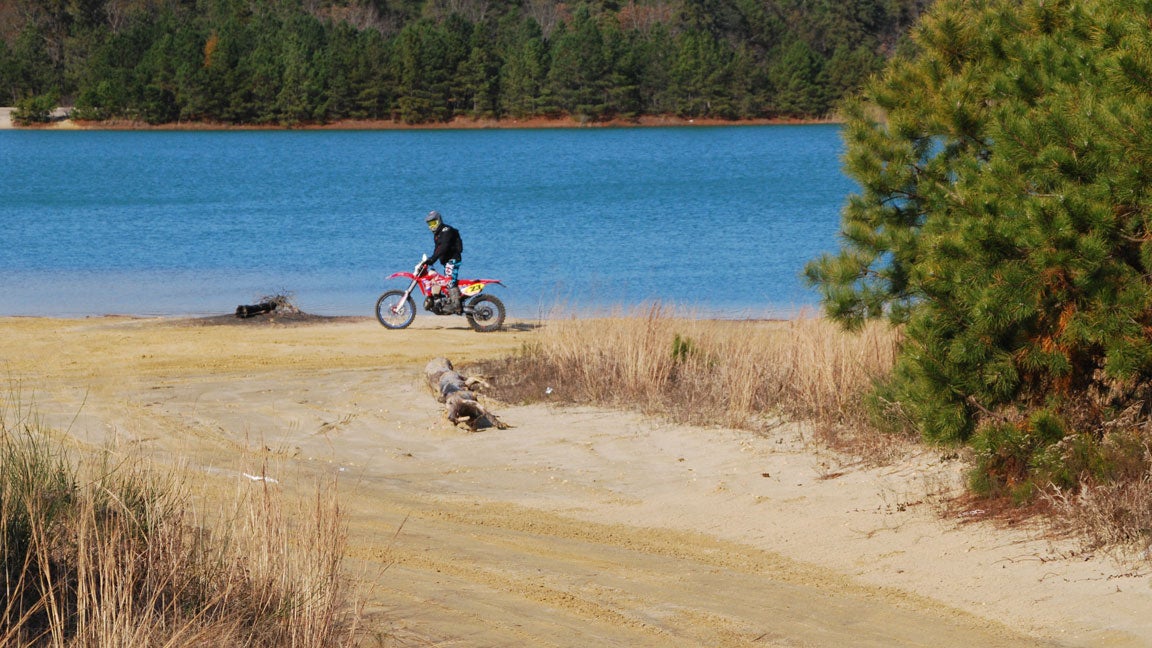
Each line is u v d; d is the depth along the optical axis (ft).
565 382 74.54
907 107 59.31
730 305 126.41
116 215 237.66
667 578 40.37
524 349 83.76
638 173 373.20
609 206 255.70
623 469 56.70
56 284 144.15
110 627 27.78
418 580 39.01
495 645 33.17
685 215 234.17
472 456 60.08
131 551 31.24
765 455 57.26
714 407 66.03
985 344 45.09
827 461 55.21
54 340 97.91
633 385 71.26
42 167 418.51
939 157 58.03
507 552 43.09
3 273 153.99
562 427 65.51
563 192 297.12
